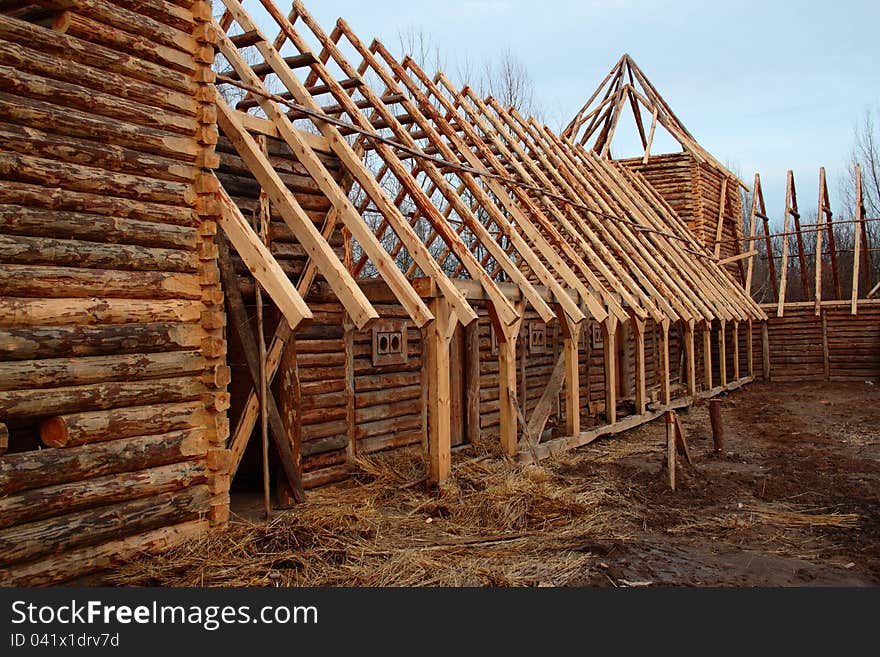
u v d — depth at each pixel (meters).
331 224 8.22
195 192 5.64
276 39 8.95
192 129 5.63
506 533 6.38
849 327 20.36
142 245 5.21
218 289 5.66
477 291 8.41
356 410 8.56
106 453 4.84
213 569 5.00
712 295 17.36
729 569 5.56
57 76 4.76
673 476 8.08
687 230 19.47
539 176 12.20
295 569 5.14
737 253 23.48
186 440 5.41
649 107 21.73
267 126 7.39
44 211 4.61
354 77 8.91
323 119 7.69
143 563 4.98
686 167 21.00
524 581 5.18
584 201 13.16
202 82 5.70
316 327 8.06
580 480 8.27
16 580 4.34
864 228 22.19
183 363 5.42
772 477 8.59
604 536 6.34
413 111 9.70
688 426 12.67
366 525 6.35
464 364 10.85
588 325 14.65
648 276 13.90
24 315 4.45
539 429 9.85
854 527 6.62
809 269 38.22
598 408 14.72
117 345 4.94
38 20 5.18
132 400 5.04
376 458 8.73
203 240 5.63
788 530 6.61
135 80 5.24
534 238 10.48
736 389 18.83
